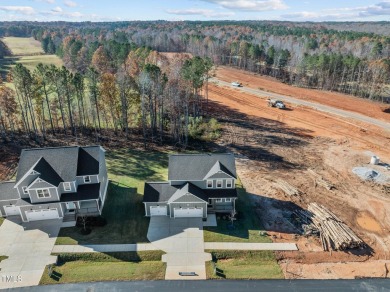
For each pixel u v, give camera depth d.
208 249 34.44
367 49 155.38
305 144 61.81
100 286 30.08
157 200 38.66
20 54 168.38
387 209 41.97
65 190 38.44
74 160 39.00
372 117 77.44
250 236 36.50
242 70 136.25
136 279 30.92
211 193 39.69
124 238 35.84
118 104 61.38
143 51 103.44
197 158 40.94
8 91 58.50
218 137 63.53
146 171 49.69
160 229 37.31
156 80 58.88
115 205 41.28
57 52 154.12
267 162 54.03
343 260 33.78
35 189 36.44
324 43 176.00
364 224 39.16
